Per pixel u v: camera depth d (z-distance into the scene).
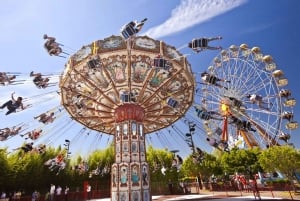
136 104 21.11
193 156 26.06
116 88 20.73
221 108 36.12
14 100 18.70
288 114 33.72
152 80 20.47
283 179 35.75
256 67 37.41
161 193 32.72
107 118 23.64
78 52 19.20
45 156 31.75
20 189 29.42
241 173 35.81
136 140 20.17
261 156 31.41
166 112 23.75
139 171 19.28
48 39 18.25
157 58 18.36
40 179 30.70
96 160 37.16
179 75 20.95
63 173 33.38
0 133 18.97
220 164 39.81
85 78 19.84
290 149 29.83
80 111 22.92
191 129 25.64
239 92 37.47
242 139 42.53
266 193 27.64
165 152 40.44
